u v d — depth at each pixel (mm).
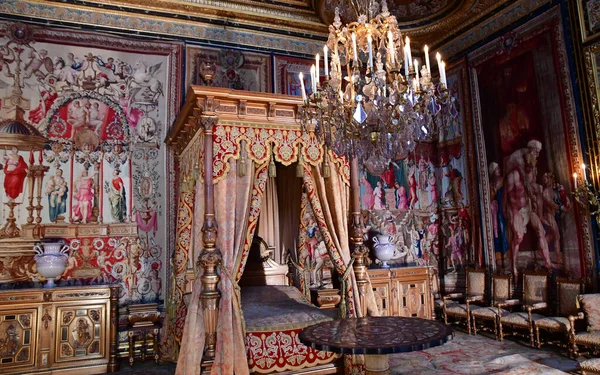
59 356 5770
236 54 7953
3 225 6242
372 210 8562
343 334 3879
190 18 7707
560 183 6648
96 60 7062
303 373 5230
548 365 5555
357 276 5891
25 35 6664
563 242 6578
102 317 6023
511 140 7516
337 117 4574
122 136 7082
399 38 4871
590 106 6227
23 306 5648
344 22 7645
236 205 5270
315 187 5844
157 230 7070
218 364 4711
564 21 6645
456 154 8711
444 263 8844
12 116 6473
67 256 6219
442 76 4422
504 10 7668
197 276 5020
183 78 7547
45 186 6547
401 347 3389
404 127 4445
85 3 7047
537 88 7066
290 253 7309
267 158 5469
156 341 6316
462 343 6859
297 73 8414
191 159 5910
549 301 6570
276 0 7746
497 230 7754
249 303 6195
